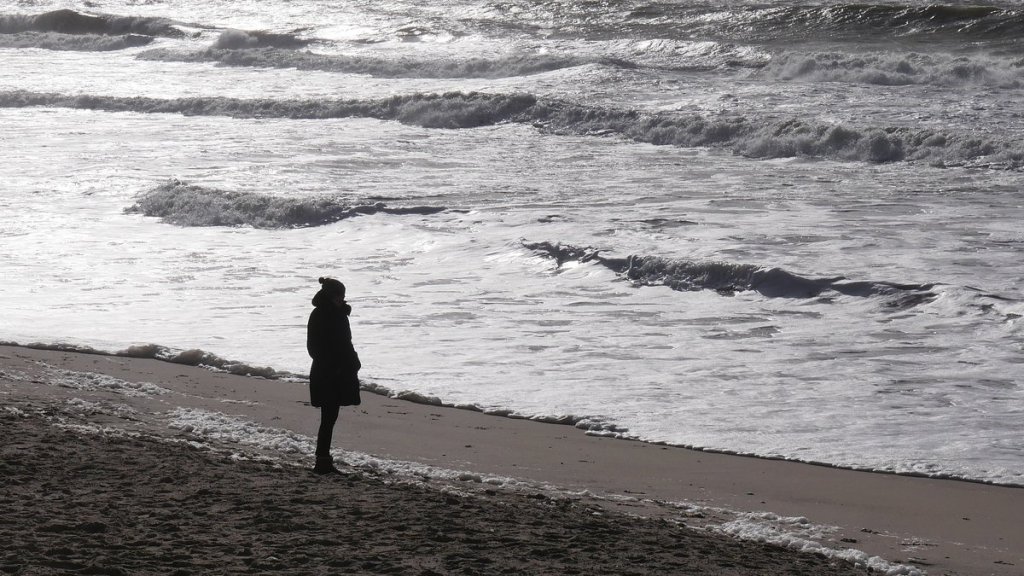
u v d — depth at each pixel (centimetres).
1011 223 4444
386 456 2152
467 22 13500
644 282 3847
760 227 4447
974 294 3359
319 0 16500
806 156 6272
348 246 4550
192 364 2955
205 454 1938
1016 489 1977
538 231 4512
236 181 5812
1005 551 1639
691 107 7575
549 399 2606
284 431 2284
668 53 10362
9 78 10562
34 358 2912
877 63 8812
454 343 3161
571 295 3734
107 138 7394
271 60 11150
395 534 1444
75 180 5922
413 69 10188
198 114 8525
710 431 2348
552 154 6594
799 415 2458
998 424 2361
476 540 1438
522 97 7806
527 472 2059
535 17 13525
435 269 4138
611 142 7006
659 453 2208
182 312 3556
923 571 1528
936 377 2736
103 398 2484
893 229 4369
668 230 4438
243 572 1215
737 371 2833
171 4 16788
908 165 5919
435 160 6450
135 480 1667
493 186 5584
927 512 1841
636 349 3073
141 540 1330
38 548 1250
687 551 1469
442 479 1950
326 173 6028
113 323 3412
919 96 7650
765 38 11162
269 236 4791
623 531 1566
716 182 5597
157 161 6462
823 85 8350
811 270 3731
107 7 16662
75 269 4191
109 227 4947
